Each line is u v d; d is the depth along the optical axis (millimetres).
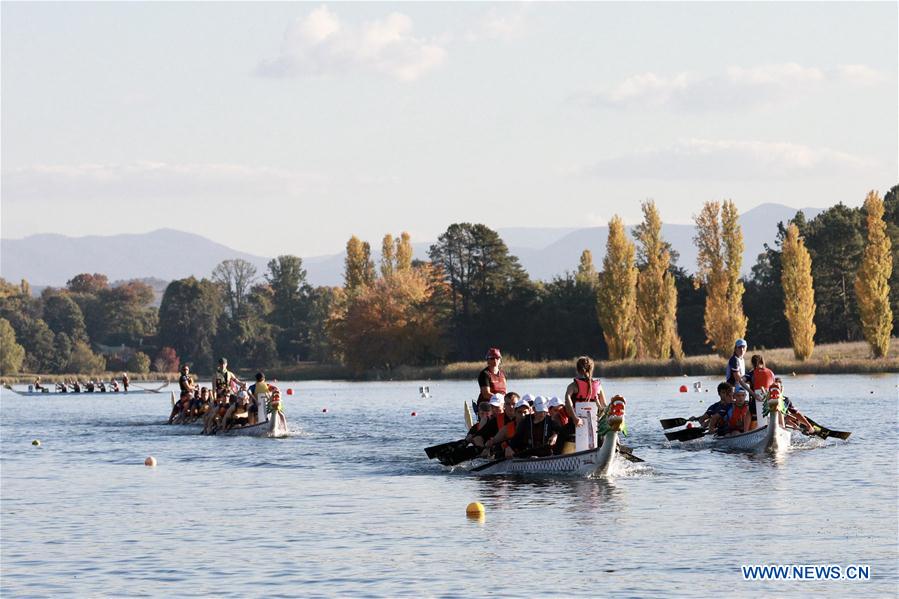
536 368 166375
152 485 42625
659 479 41031
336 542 29453
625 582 24109
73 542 30141
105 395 180750
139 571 26281
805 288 163750
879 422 64375
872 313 163375
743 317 176250
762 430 50094
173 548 29031
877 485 37656
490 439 45938
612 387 126000
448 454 46750
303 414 90438
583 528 30703
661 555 26781
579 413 42344
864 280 164250
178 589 24438
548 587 23828
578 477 42125
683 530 29953
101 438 68750
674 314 182000
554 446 44344
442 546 28562
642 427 66312
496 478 42938
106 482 43875
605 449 41250
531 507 34812
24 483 43938
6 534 31562
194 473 46688
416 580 24719
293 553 28031
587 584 23984
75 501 38281
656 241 182250
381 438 63406
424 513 34156
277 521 33094
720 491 37312
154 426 82062
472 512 33188
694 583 23953
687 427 55281
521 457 44500
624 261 182500
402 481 42594
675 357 185125
